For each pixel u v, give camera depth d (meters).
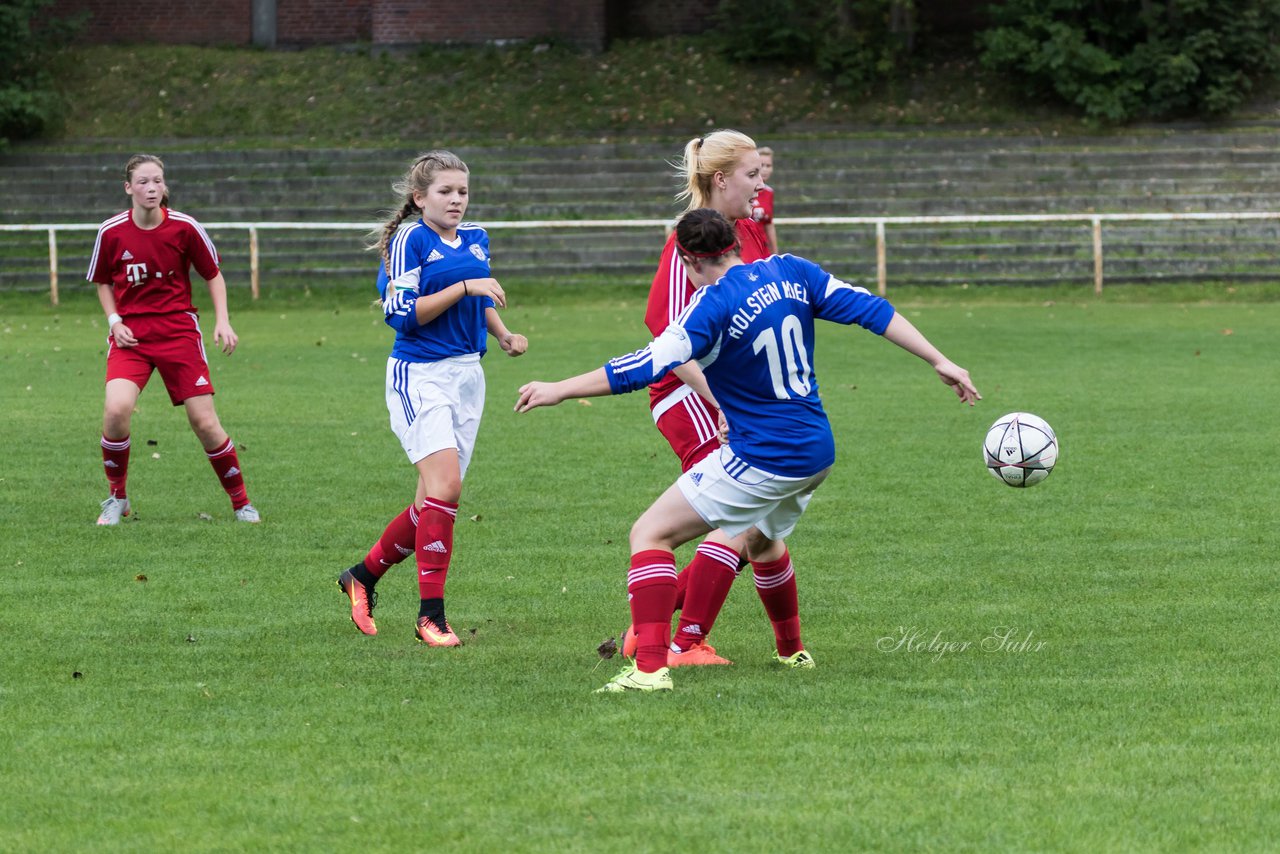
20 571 22.53
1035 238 82.25
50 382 46.41
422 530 18.59
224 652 17.92
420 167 19.09
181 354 26.27
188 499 28.64
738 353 15.69
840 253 81.25
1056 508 27.00
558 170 90.62
